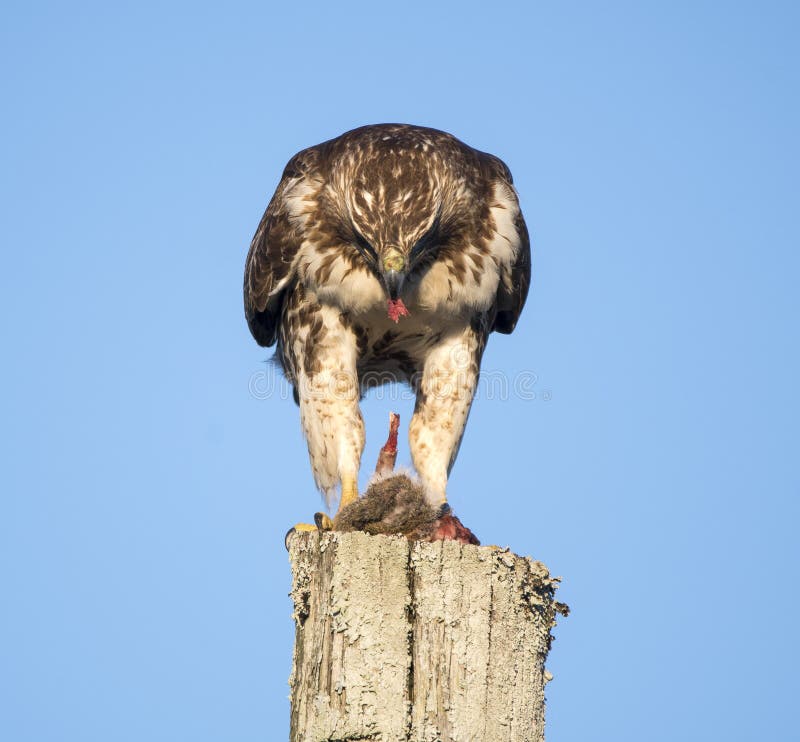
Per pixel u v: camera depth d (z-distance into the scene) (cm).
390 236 1223
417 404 1343
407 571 834
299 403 1337
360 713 811
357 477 1302
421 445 1329
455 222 1284
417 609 827
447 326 1327
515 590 854
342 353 1311
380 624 825
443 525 1028
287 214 1318
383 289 1273
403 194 1239
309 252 1298
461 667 820
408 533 1034
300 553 857
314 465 1323
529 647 855
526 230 1365
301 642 845
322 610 838
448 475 1339
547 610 877
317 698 823
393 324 1320
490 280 1308
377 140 1305
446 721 808
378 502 1040
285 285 1331
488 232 1302
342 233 1283
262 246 1344
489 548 851
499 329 1460
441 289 1292
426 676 816
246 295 1416
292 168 1384
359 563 835
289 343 1346
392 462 1127
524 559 870
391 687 813
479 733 812
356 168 1269
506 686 832
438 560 836
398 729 805
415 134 1330
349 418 1305
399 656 819
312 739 817
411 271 1271
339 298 1290
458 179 1282
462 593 834
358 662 820
